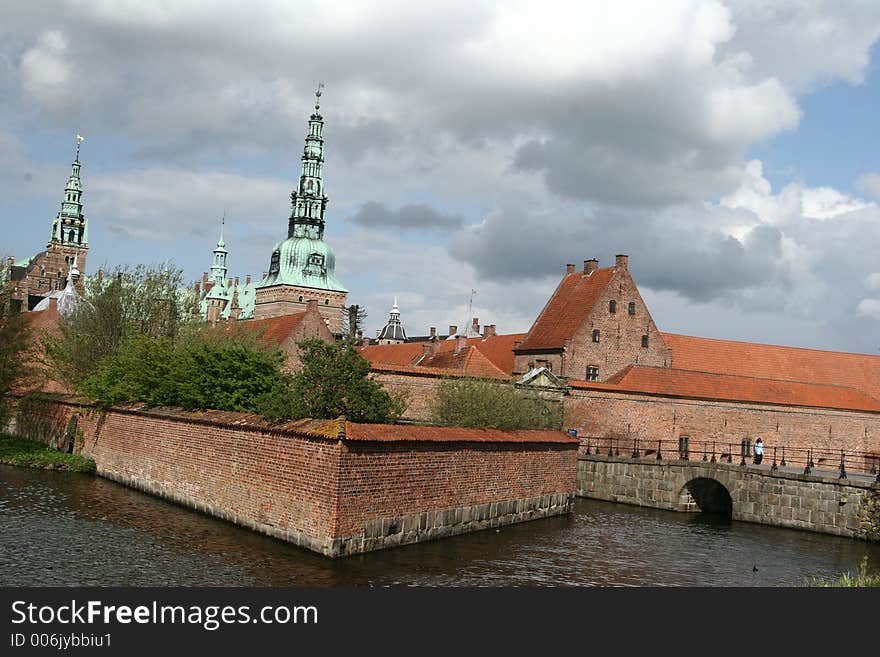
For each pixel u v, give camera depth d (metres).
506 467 34.19
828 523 38.59
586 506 45.16
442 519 29.61
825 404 61.91
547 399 51.03
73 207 156.88
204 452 31.28
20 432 52.34
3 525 26.75
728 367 68.25
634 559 29.50
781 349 72.25
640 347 64.06
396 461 26.89
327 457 24.70
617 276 63.56
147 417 36.16
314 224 128.88
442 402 39.41
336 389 28.56
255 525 27.67
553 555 28.83
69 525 27.39
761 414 59.59
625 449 54.72
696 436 57.38
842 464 39.16
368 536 25.59
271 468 27.16
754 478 42.09
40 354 55.22
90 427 42.66
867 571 29.45
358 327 47.84
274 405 28.06
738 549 33.47
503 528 33.78
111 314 51.19
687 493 45.91
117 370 40.78
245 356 34.31
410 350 76.19
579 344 60.97
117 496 34.06
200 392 33.47
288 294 124.25
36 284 137.75
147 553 24.08
